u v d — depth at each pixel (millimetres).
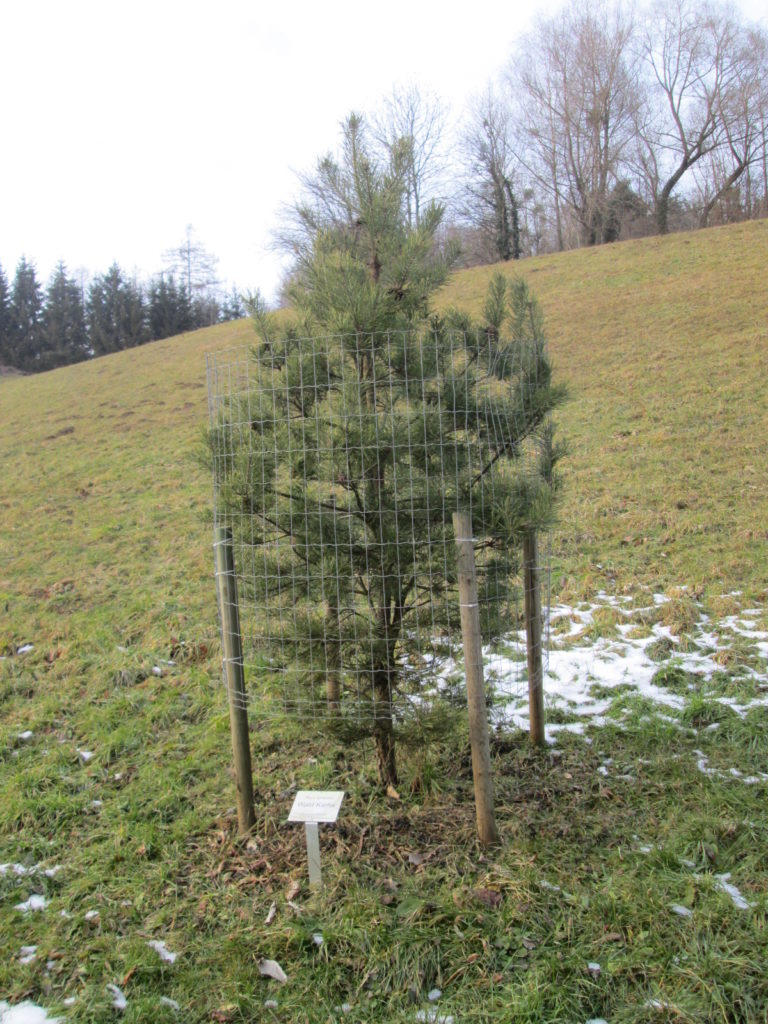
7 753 4680
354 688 3602
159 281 56469
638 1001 2469
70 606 7211
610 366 13508
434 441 3328
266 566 3514
